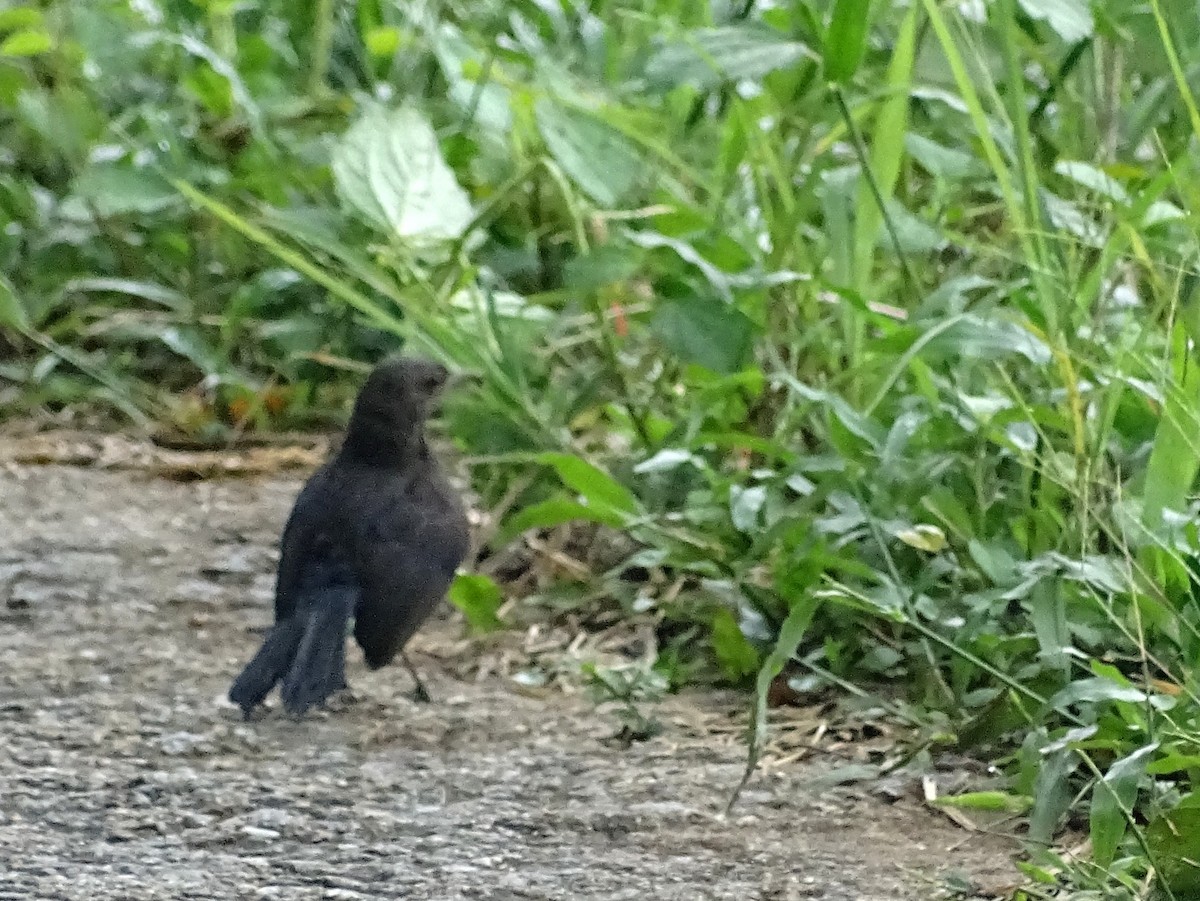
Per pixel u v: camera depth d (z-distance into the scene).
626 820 7.30
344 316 13.30
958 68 8.98
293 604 8.55
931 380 8.86
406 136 11.07
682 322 9.53
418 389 9.23
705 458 10.11
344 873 6.84
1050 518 8.35
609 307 11.09
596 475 9.15
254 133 13.66
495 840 7.14
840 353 10.06
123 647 9.48
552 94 10.77
